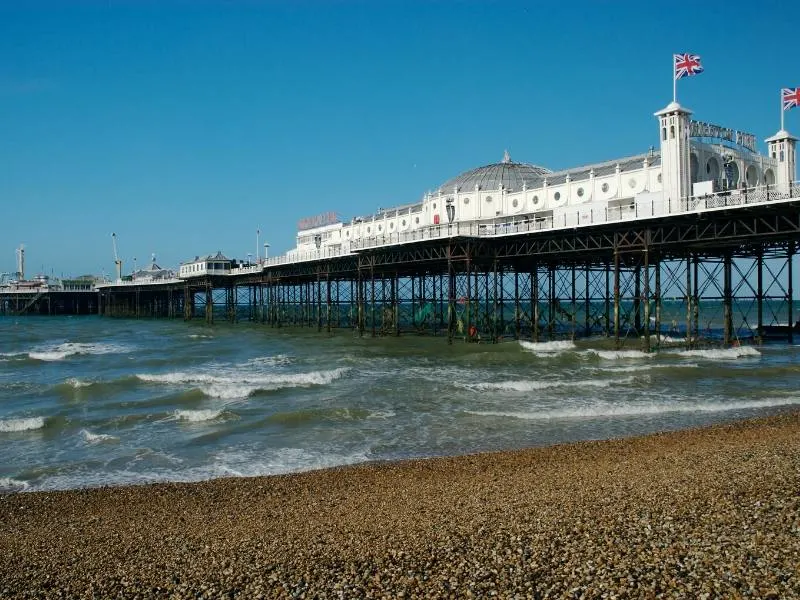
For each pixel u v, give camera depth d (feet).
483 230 175.52
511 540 39.75
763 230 129.18
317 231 326.44
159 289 455.22
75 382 130.62
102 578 39.42
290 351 193.57
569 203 177.47
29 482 68.49
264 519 52.13
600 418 90.48
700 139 157.99
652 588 31.17
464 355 163.84
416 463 69.51
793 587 30.14
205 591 35.86
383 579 35.29
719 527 38.78
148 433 88.63
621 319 229.45
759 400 100.83
